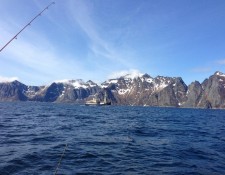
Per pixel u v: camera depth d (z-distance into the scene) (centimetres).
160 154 2116
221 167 1745
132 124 4931
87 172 1547
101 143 2544
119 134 3275
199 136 3366
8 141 2464
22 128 3584
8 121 4594
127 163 1792
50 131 3328
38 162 1714
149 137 3095
